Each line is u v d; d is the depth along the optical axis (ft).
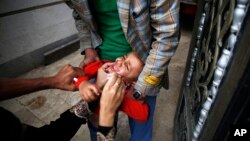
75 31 8.91
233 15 2.12
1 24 7.48
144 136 3.94
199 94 3.38
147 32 2.82
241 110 1.94
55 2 9.18
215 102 2.38
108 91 2.38
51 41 8.06
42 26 8.26
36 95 6.60
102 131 2.37
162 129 5.71
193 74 4.19
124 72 3.25
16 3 8.27
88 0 3.05
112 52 3.55
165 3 2.49
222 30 2.43
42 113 6.08
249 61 1.72
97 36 3.49
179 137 4.58
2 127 1.83
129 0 2.48
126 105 3.11
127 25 2.71
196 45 4.05
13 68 7.13
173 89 7.04
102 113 2.37
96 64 3.52
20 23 7.89
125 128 5.67
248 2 1.90
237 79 1.87
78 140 5.35
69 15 9.25
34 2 8.71
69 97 6.60
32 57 7.57
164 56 2.85
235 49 2.01
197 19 3.94
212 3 3.20
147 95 3.28
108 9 3.05
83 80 2.89
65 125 2.66
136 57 3.25
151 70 2.95
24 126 2.22
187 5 10.21
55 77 2.69
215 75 2.47
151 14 2.68
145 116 3.16
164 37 2.75
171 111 6.23
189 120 3.77
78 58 8.44
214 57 2.71
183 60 8.57
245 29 1.77
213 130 2.38
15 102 6.33
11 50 7.14
